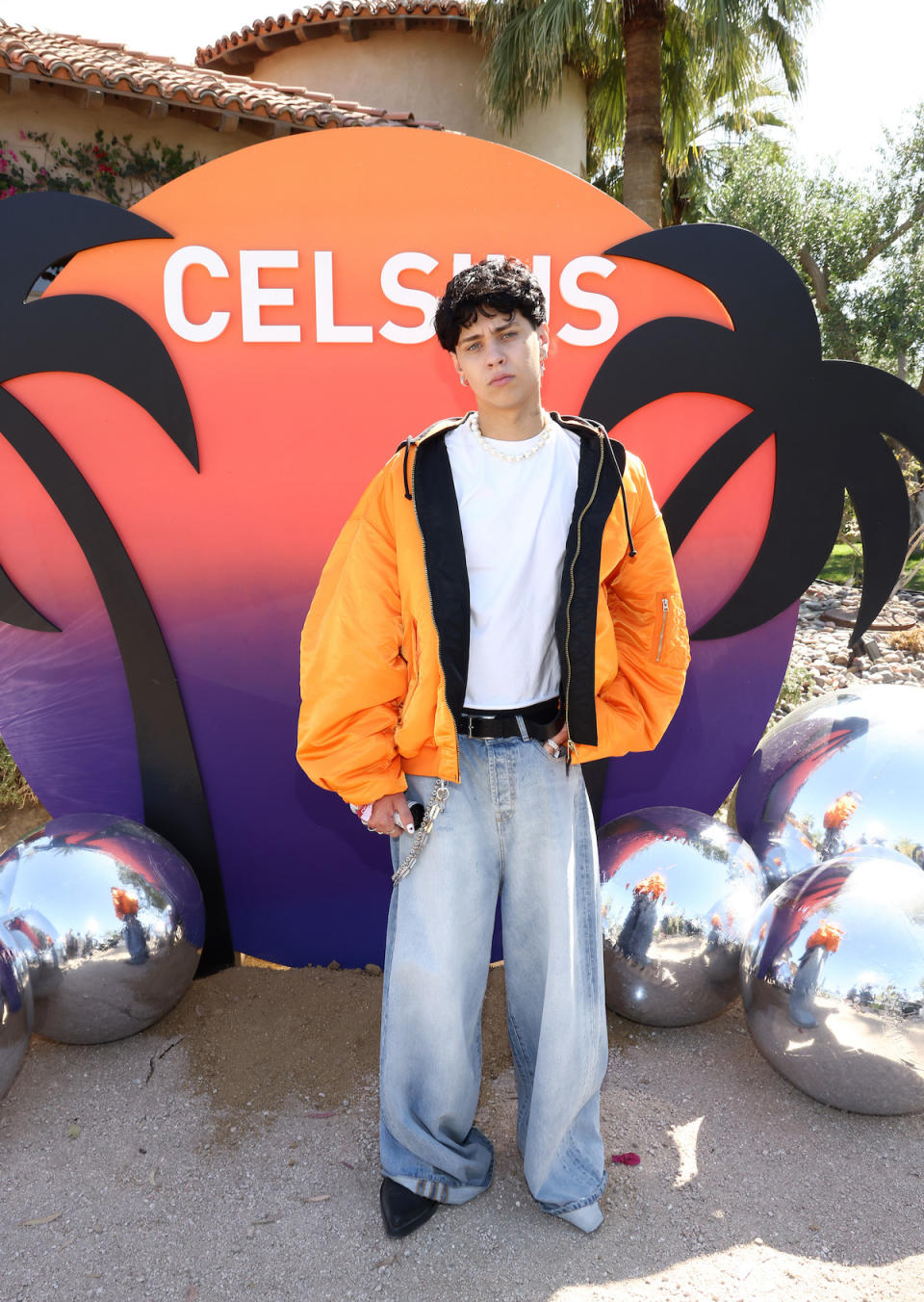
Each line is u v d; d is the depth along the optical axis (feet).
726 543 9.98
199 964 10.13
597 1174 6.61
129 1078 8.23
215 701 9.75
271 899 10.30
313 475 9.45
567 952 6.19
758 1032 7.58
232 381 9.25
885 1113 7.37
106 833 8.57
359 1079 8.24
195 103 25.82
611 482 5.77
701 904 8.24
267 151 8.94
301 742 6.04
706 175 49.24
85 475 9.23
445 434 5.86
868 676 23.22
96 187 28.02
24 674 9.59
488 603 5.73
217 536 9.47
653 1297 5.93
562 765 6.14
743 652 10.28
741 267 9.37
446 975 6.12
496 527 5.67
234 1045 8.71
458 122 39.68
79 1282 6.13
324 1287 6.07
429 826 5.98
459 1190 6.68
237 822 10.06
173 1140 7.48
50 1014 7.96
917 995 6.89
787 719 10.32
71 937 7.84
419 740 5.90
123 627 9.43
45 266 8.88
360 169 9.04
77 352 8.98
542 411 5.78
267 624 9.65
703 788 10.60
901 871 7.61
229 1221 6.64
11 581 9.31
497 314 5.34
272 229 9.05
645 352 9.43
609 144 44.60
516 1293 5.98
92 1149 7.37
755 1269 6.14
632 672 6.42
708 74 36.70
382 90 39.24
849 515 35.94
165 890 8.44
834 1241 6.37
